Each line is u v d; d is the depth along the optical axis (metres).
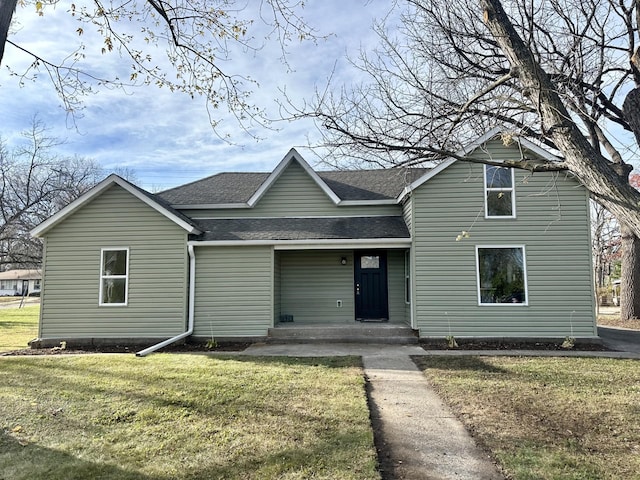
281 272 13.05
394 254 12.92
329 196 12.76
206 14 5.94
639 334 12.28
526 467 3.68
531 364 7.80
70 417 4.94
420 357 8.62
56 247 11.44
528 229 10.80
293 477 3.48
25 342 12.21
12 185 25.05
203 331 11.27
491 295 10.75
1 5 3.18
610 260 25.36
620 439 4.29
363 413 5.01
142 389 6.06
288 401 5.47
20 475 3.54
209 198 13.49
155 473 3.56
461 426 4.75
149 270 11.35
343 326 11.26
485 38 8.29
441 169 10.97
